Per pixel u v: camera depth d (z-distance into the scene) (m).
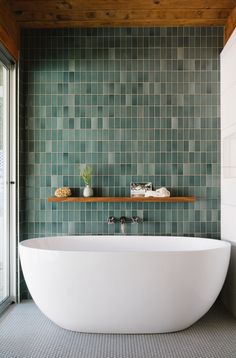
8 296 4.16
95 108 4.35
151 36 4.34
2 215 3.98
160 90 4.34
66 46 4.35
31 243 3.90
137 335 3.32
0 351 3.00
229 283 3.97
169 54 4.34
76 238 4.14
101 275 3.22
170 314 3.28
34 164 4.34
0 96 3.93
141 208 4.33
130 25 4.32
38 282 3.35
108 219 4.25
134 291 3.22
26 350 3.02
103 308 3.26
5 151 4.06
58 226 4.34
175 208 4.33
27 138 4.34
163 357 2.92
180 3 3.85
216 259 3.33
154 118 4.34
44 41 4.35
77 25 4.31
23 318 3.71
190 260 3.23
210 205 4.33
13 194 4.18
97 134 4.35
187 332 3.39
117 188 4.34
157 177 4.34
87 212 4.34
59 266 3.26
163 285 3.22
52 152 4.35
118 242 4.17
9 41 3.90
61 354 2.96
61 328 3.47
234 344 3.14
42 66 4.35
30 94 4.34
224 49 4.15
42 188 4.35
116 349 3.05
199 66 4.34
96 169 4.35
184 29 4.34
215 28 4.34
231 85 3.95
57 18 4.13
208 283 3.31
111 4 3.86
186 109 4.34
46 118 4.35
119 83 4.34
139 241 4.16
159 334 3.34
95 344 3.14
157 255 3.21
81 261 3.23
